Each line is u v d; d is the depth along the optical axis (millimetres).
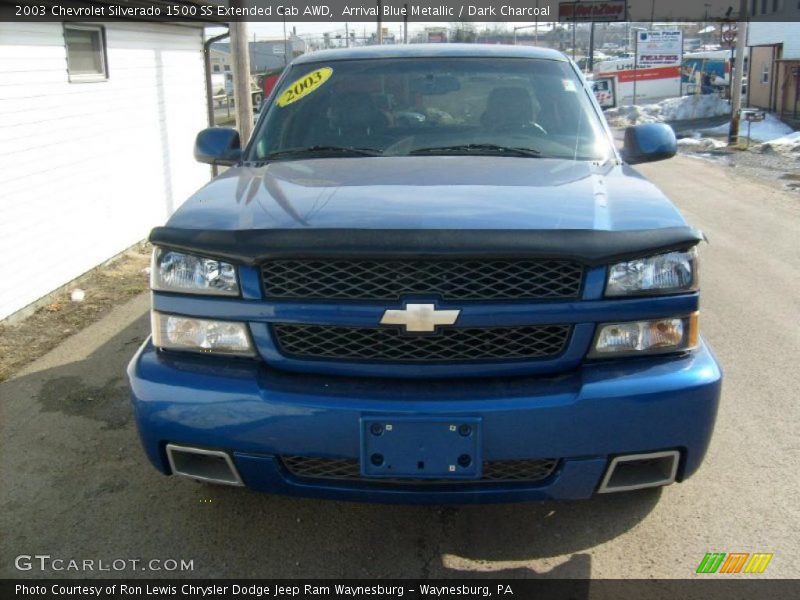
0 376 4645
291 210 2744
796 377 4516
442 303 2471
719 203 10484
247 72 9938
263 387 2531
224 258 2570
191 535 3039
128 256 8008
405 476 2480
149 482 3420
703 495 3270
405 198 2816
